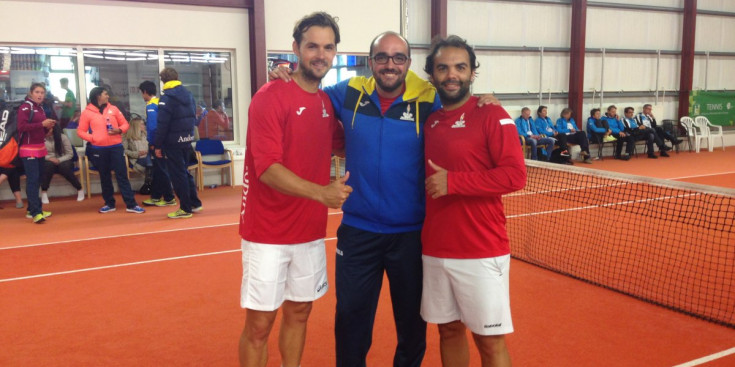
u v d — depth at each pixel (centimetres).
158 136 753
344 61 1220
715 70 1738
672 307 427
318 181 273
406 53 254
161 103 747
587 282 491
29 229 723
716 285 479
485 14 1402
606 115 1499
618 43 1573
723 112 1727
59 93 962
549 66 1497
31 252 607
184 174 783
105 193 837
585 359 342
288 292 275
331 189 232
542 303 441
